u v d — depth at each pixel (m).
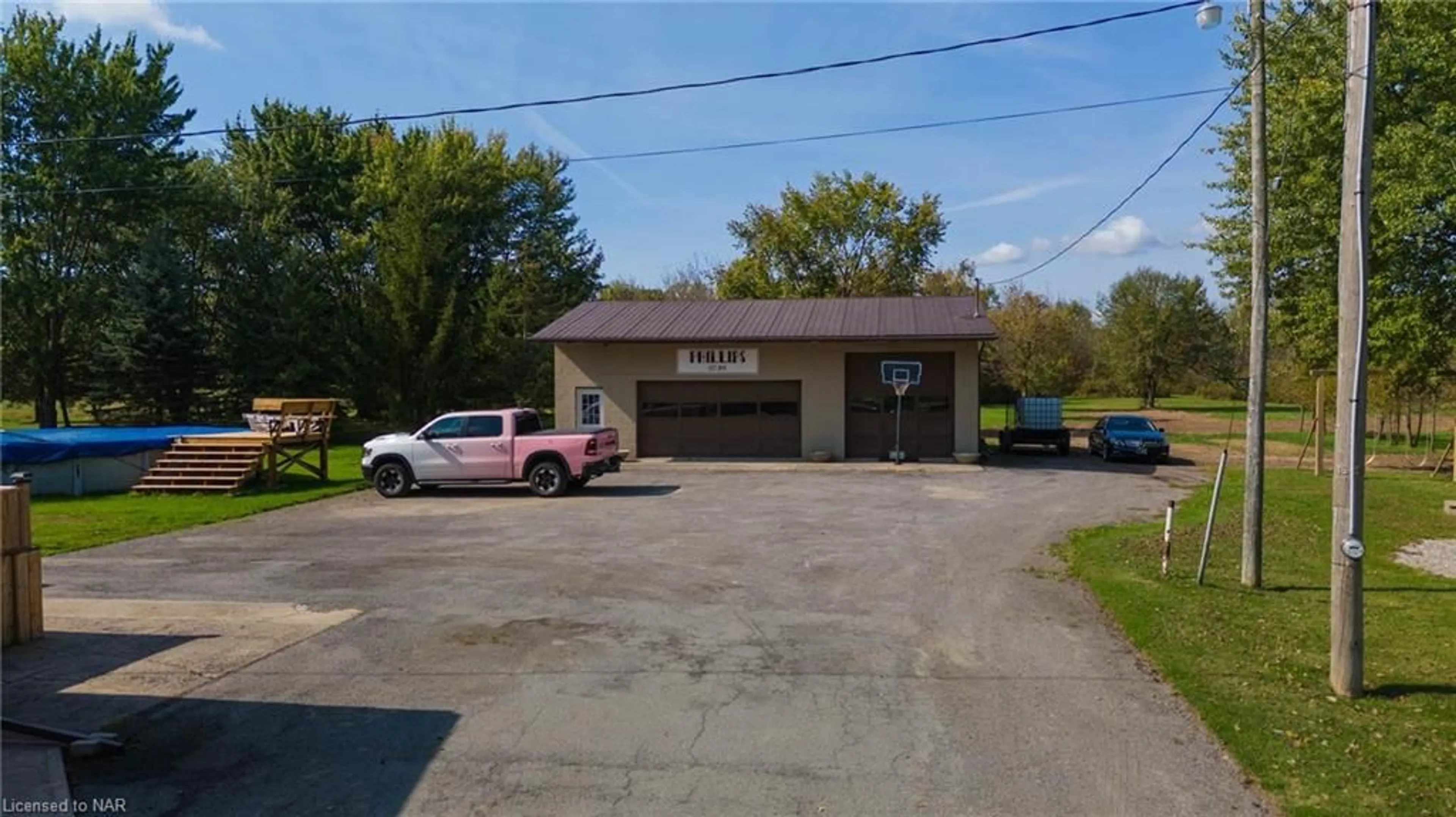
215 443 21.36
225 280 41.09
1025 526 15.27
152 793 4.91
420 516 16.59
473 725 5.95
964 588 10.28
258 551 13.02
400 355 37.44
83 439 21.23
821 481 22.53
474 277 51.56
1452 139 19.52
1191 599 9.60
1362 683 6.59
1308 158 23.67
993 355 56.22
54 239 37.38
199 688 6.67
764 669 7.21
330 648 7.76
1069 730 5.91
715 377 28.61
